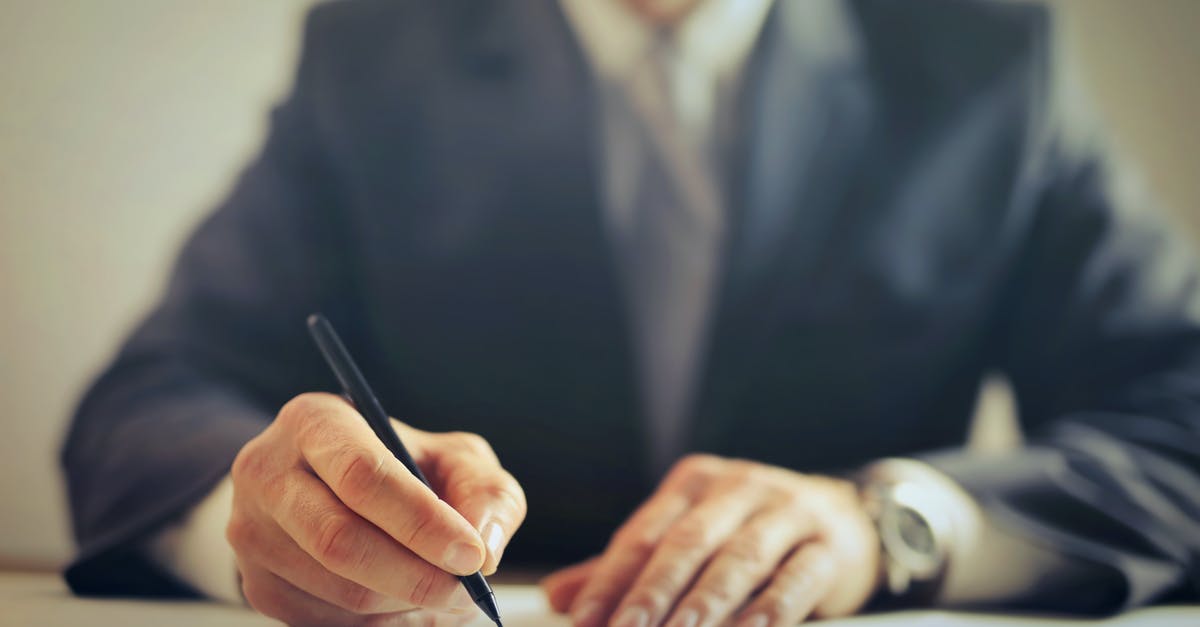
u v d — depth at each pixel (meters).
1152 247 1.01
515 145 1.04
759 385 1.00
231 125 1.10
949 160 1.04
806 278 1.01
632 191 1.03
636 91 1.04
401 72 1.07
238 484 0.48
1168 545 0.65
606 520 0.99
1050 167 1.06
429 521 0.41
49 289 1.10
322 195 1.04
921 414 1.02
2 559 1.04
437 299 1.02
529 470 0.99
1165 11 1.13
